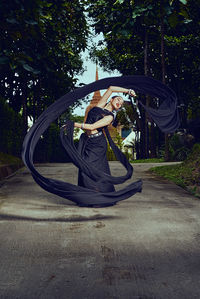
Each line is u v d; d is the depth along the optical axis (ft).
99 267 11.53
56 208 21.20
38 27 31.32
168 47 95.30
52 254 12.82
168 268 11.48
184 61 99.09
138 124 111.45
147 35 86.89
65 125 20.75
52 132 101.35
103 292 9.66
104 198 20.36
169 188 30.58
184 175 36.81
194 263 11.96
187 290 9.83
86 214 19.49
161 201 23.93
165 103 21.15
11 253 12.93
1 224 17.26
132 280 10.48
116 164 59.41
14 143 60.44
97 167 21.80
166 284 10.22
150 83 21.21
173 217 18.90
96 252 13.05
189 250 13.34
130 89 21.58
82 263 11.89
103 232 15.79
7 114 53.62
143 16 33.01
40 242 14.28
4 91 68.64
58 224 17.25
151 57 99.35
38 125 19.75
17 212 20.04
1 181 35.53
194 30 81.92
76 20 46.21
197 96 105.50
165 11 30.60
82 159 20.72
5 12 28.22
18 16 29.32
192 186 31.71
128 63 102.47
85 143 22.04
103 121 21.44
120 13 32.78
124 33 33.22
